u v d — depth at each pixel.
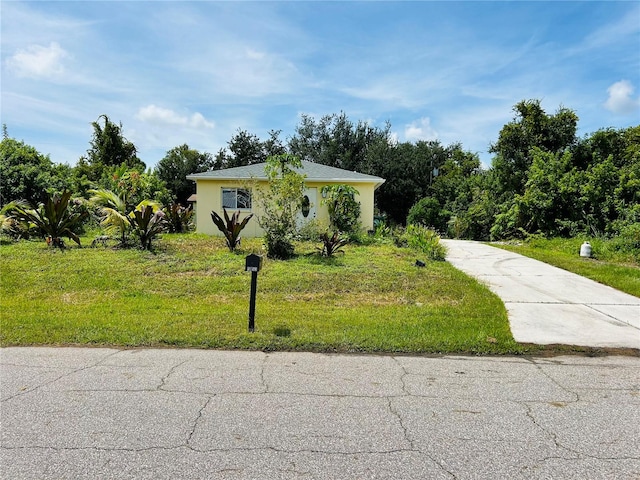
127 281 8.37
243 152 35.31
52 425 3.08
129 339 5.09
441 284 8.47
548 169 17.70
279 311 6.52
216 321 5.87
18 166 15.40
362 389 3.80
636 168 15.95
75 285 8.09
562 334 5.55
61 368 4.23
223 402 3.49
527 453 2.78
